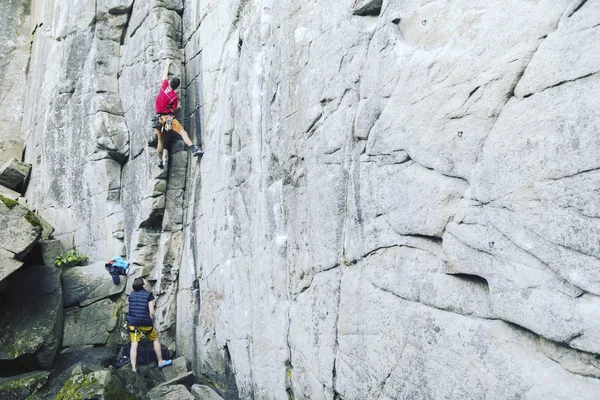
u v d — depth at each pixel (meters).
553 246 2.42
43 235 9.09
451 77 3.03
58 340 7.12
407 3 3.49
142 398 5.73
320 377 4.22
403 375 3.29
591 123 2.29
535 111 2.54
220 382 6.29
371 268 3.68
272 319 5.03
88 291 7.89
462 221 2.92
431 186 3.15
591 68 2.29
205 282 6.85
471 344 2.83
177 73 7.96
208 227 6.82
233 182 6.05
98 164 8.87
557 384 2.40
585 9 2.35
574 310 2.33
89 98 9.16
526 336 2.60
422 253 3.27
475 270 2.81
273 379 4.97
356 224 3.85
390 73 3.53
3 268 6.42
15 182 10.67
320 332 4.25
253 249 5.48
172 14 8.29
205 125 7.25
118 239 8.51
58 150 9.86
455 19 3.08
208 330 6.65
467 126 2.91
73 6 9.90
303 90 4.58
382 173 3.56
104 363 7.16
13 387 6.09
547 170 2.46
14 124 11.84
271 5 5.41
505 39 2.72
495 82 2.75
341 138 4.04
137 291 7.14
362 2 3.89
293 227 4.74
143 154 8.20
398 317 3.38
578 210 2.33
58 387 6.31
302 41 4.67
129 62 8.90
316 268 4.33
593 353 2.28
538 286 2.48
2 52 12.17
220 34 6.94
